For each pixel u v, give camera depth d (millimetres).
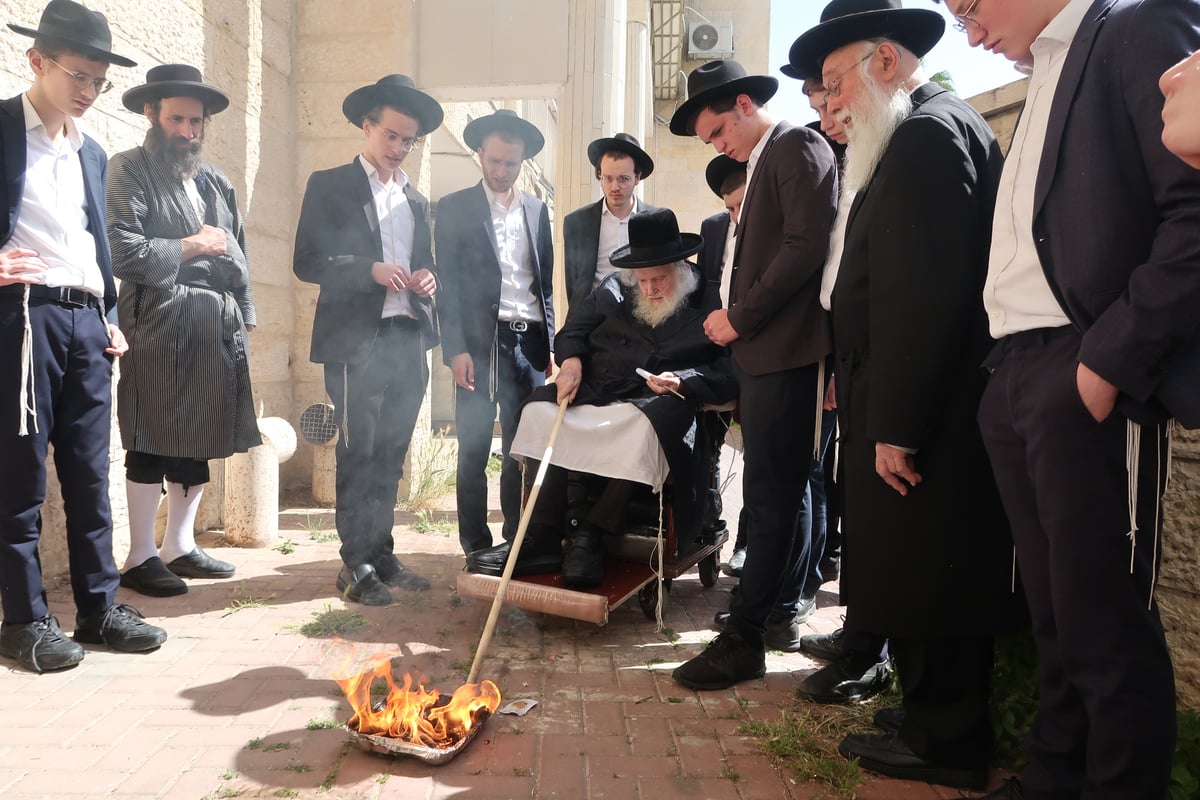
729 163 3881
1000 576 2248
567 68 6090
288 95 6191
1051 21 1818
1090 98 1691
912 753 2443
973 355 2230
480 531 4383
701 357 3809
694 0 19641
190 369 3916
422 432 6477
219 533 5223
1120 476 1696
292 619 3680
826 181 2861
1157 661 1734
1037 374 1809
